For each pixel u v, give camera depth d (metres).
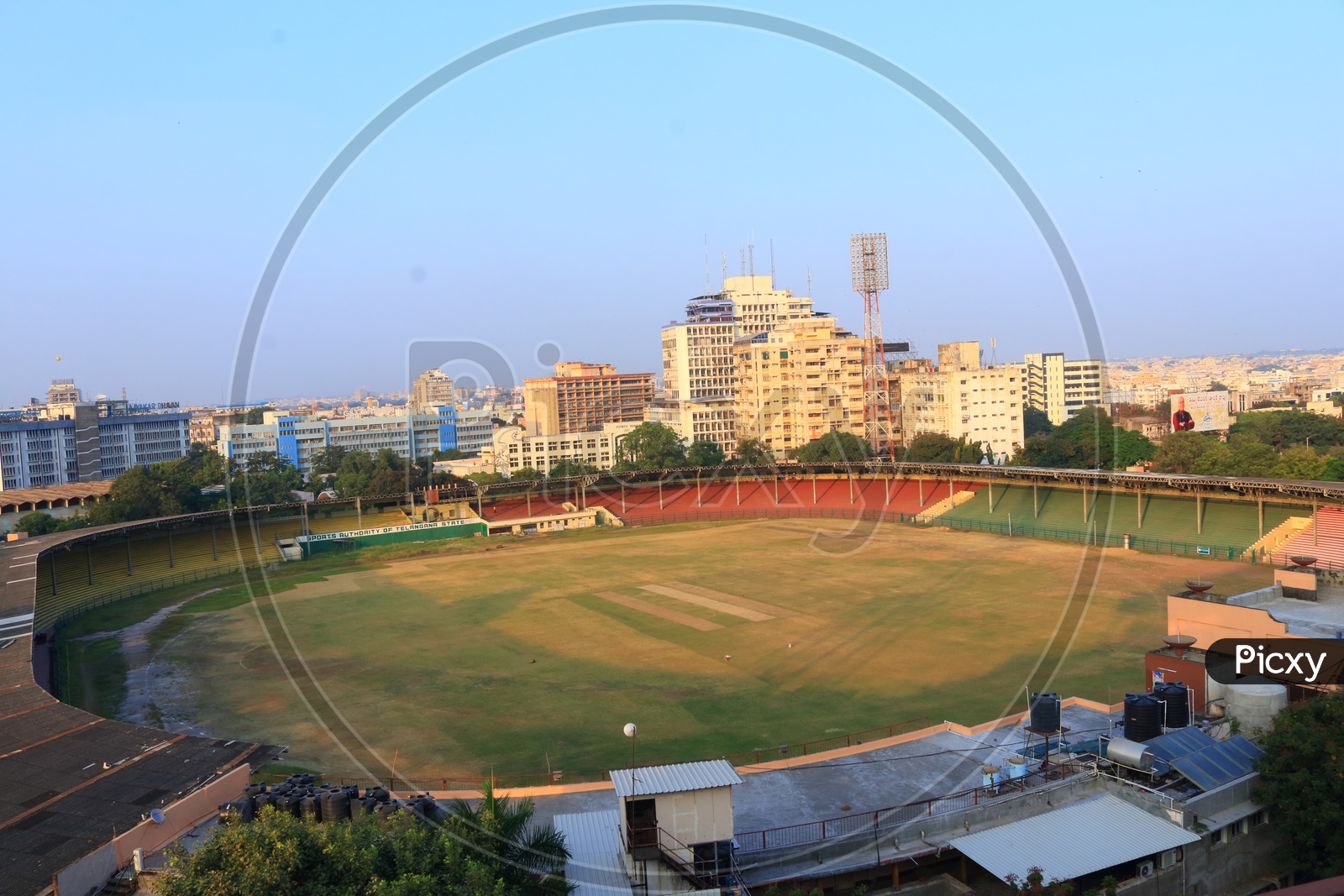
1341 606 43.44
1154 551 94.81
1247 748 33.97
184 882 23.45
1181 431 149.38
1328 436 184.12
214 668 63.69
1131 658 57.94
